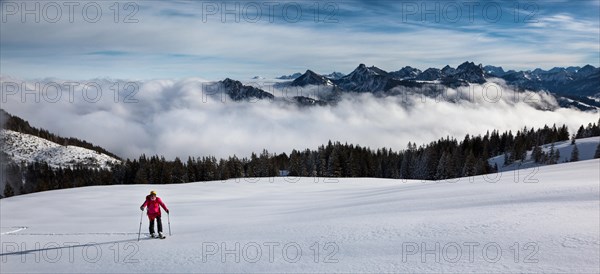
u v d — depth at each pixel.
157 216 14.52
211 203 29.47
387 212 15.86
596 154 84.56
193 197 35.19
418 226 11.67
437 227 11.20
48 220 23.34
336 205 22.09
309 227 13.52
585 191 14.62
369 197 25.16
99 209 27.88
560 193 14.95
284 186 44.91
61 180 137.38
